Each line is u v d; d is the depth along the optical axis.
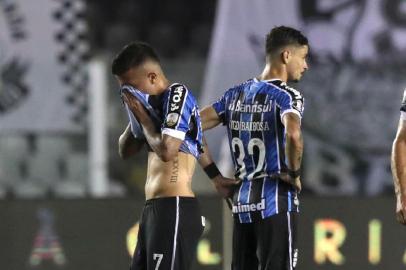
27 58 24.83
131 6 33.84
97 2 33.38
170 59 30.36
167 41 33.56
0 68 24.66
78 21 25.25
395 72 25.20
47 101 24.72
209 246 20.89
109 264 20.89
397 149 14.66
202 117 14.82
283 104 13.90
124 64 13.20
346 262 21.02
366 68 25.17
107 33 32.75
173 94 13.09
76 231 20.91
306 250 20.94
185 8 34.69
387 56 25.25
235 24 25.47
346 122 25.08
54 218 20.91
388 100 25.16
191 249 13.21
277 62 14.43
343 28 25.36
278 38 14.38
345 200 21.08
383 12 25.34
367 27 25.31
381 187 25.14
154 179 13.34
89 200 20.95
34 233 20.86
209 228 20.92
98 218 20.94
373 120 25.12
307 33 25.41
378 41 25.30
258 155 14.30
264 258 14.34
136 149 14.33
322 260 20.97
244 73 25.31
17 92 24.62
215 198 20.97
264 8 25.50
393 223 21.11
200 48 33.75
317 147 25.09
